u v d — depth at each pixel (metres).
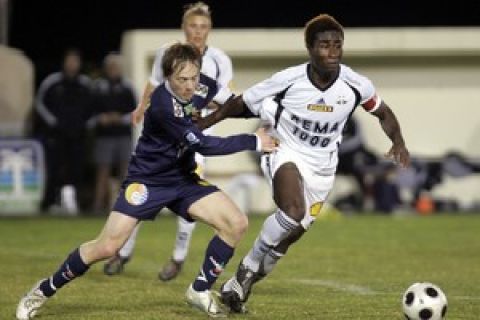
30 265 41.28
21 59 74.94
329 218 68.12
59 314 28.84
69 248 48.62
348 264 42.44
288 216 27.88
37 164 69.75
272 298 31.98
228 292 28.48
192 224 36.06
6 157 69.38
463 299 31.92
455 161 75.62
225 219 27.58
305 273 39.16
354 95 28.61
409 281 36.69
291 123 28.69
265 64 76.75
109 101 68.12
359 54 76.44
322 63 27.61
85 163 70.50
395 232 58.28
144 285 35.19
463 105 78.75
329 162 29.08
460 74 78.69
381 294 33.12
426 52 76.81
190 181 28.03
